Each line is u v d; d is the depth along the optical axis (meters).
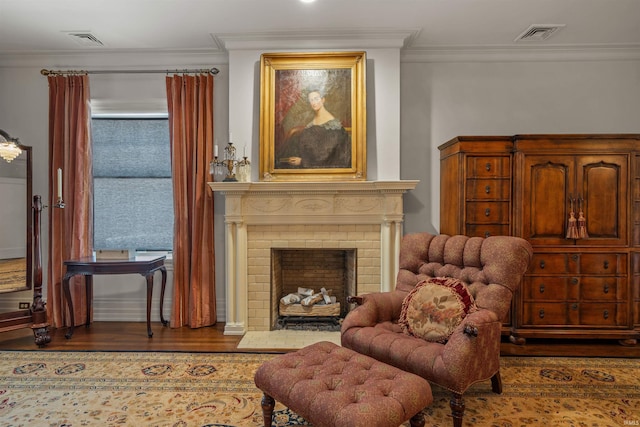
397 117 3.67
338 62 3.63
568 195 3.32
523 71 3.91
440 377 2.03
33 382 2.58
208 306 3.82
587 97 3.89
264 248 3.63
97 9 3.09
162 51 3.89
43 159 3.96
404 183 3.43
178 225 3.79
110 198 4.09
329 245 3.62
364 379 1.83
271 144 3.66
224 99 3.95
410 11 3.16
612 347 3.29
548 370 2.80
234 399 2.37
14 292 3.82
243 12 3.16
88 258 3.67
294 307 3.77
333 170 3.63
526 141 3.33
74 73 3.85
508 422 2.13
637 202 3.33
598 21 3.32
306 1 3.00
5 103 3.95
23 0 2.94
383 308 2.67
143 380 2.62
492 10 3.14
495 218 3.40
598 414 2.21
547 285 3.34
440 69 3.92
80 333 3.60
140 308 4.00
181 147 3.80
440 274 2.73
